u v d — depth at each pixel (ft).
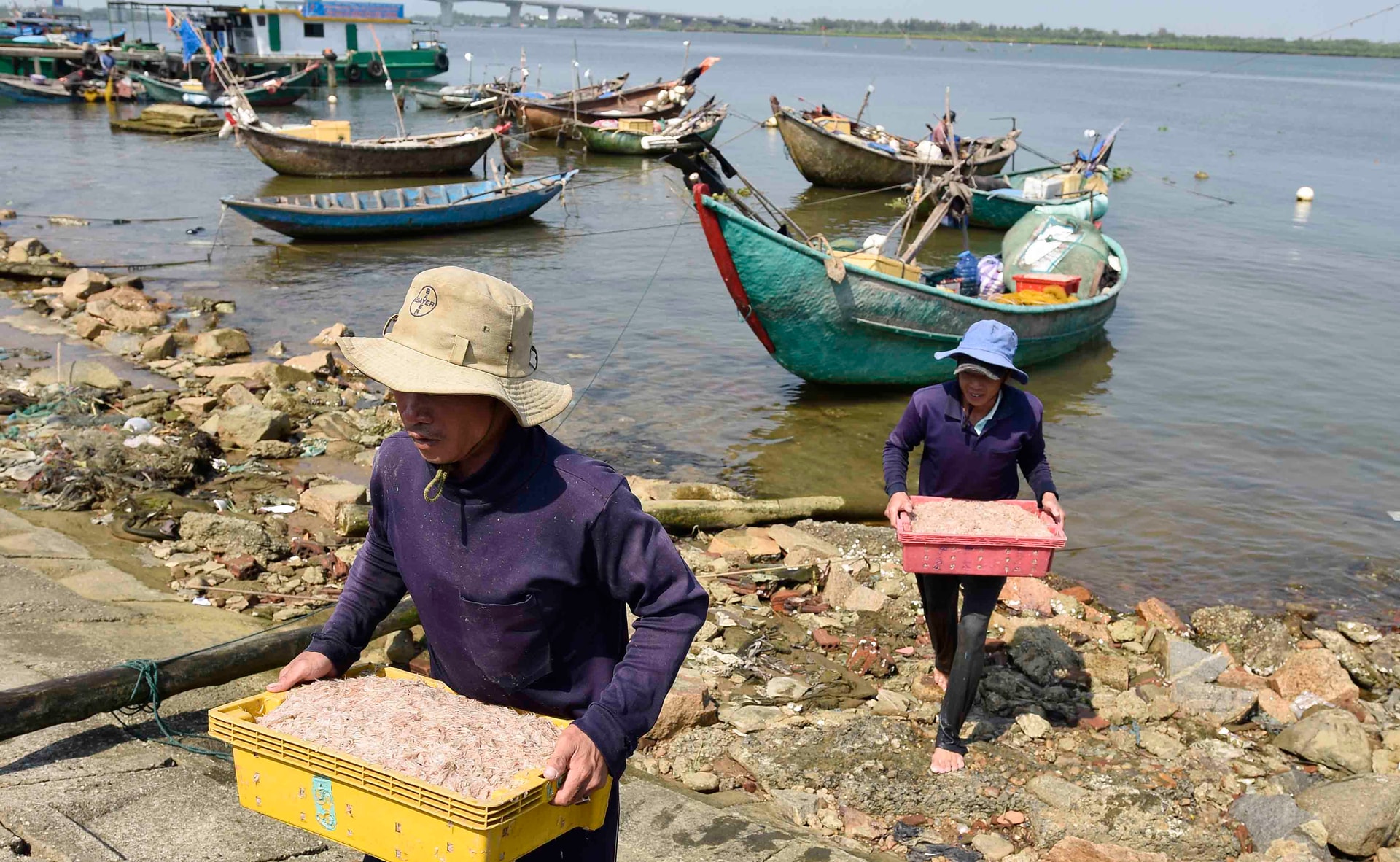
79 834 10.65
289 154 92.12
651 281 60.39
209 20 168.86
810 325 40.24
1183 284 64.13
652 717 7.54
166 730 13.74
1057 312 45.50
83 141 114.32
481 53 524.52
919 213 88.07
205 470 29.55
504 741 7.50
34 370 38.19
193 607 20.02
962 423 16.99
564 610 7.80
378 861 7.83
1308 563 28.99
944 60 653.30
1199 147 147.74
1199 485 34.42
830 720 18.84
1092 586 27.14
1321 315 57.52
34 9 263.29
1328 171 124.16
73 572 20.85
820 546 27.27
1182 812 16.61
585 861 8.00
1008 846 15.40
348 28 180.86
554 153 121.60
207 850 10.83
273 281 58.13
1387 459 37.22
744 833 13.43
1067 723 19.48
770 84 276.62
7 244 61.11
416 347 7.34
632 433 36.88
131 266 59.67
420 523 7.80
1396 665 23.56
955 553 15.83
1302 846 15.47
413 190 77.15
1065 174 88.84
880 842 15.47
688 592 7.72
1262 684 21.83
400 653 18.74
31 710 12.69
